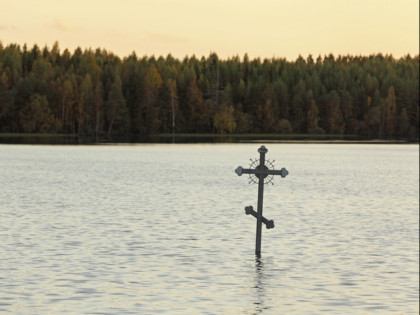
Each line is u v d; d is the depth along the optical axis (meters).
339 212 39.69
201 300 19.25
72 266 23.08
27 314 17.59
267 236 30.12
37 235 29.09
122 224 32.78
